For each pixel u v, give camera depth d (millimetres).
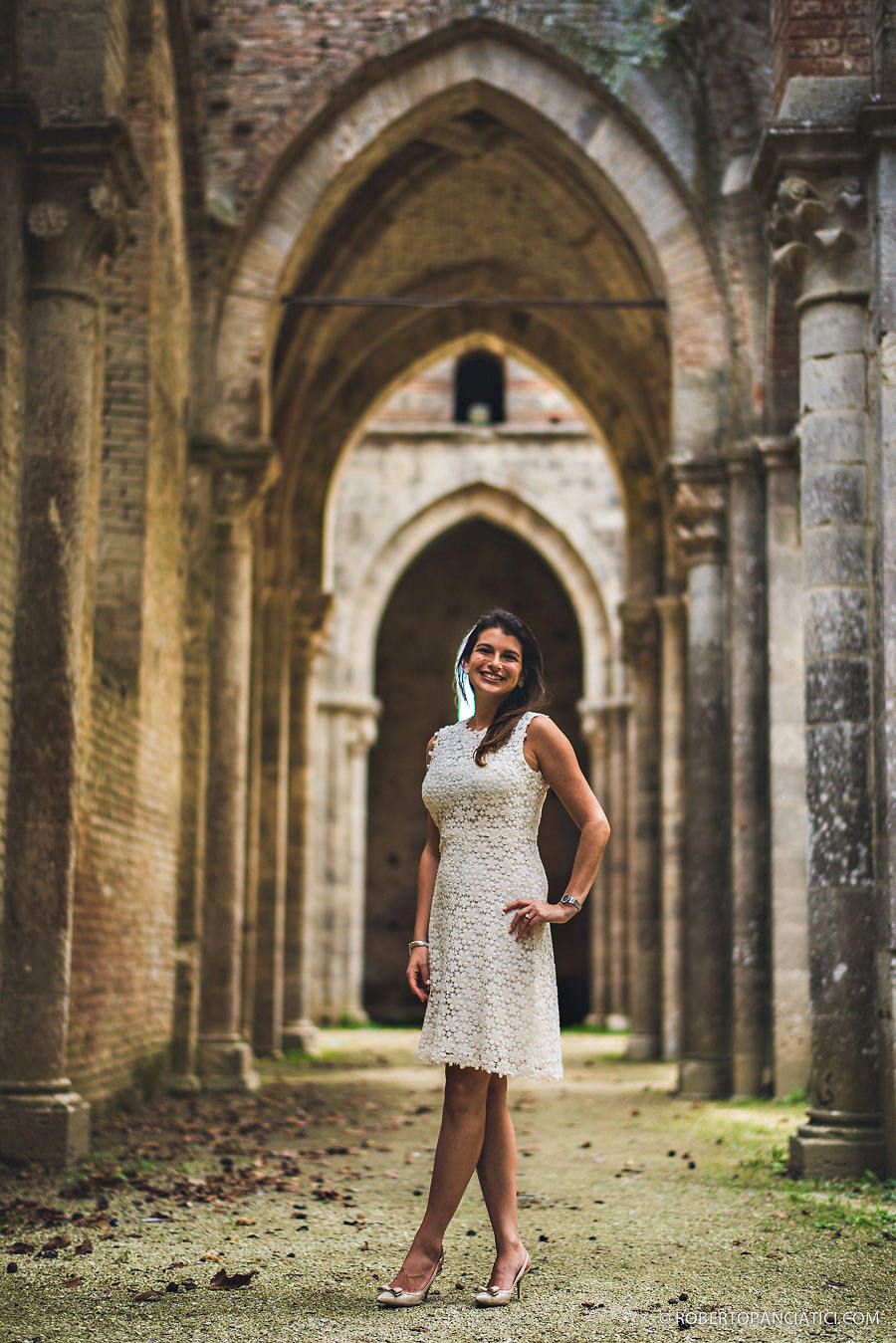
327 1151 8266
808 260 7938
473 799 4406
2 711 7566
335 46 13141
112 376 10703
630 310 16297
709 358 12797
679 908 16188
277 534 17188
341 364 17953
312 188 13203
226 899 12836
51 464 7895
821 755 7570
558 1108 11258
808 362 7895
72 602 7840
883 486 7469
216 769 12898
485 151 15188
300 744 19109
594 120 13148
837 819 7484
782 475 12133
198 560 12688
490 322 18891
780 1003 11500
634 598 18078
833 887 7441
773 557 12055
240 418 13008
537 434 24828
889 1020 7109
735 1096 11758
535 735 4449
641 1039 16953
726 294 12664
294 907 18812
